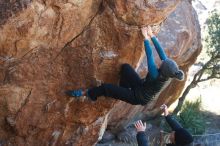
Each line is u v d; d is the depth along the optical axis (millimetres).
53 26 6172
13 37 5996
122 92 6285
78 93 6809
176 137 6254
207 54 14945
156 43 6070
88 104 7211
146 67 10062
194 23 11992
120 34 6367
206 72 15672
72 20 6211
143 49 6598
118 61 6691
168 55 10586
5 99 6754
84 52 6574
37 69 6559
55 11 6023
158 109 13898
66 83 6832
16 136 7254
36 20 5965
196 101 16219
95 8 6223
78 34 6430
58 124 7359
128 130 13023
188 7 11789
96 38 6461
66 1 5945
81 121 7453
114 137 12742
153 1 5949
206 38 14969
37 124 7172
